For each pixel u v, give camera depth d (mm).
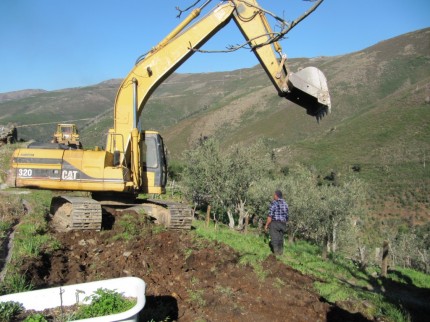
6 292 6570
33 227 11031
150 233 11500
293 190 27062
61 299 4848
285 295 7770
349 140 76062
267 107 147250
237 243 11867
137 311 4320
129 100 12609
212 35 12344
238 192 29375
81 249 9875
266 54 11242
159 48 12461
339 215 25281
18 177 12031
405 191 55250
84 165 12195
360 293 9000
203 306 6875
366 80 135000
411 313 8227
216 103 186125
